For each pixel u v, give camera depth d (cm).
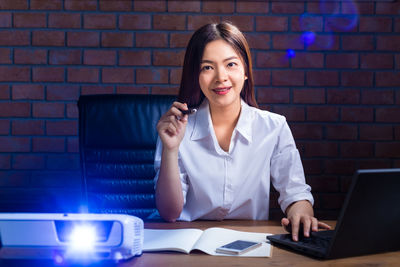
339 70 249
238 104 148
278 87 249
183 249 93
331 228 120
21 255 82
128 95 186
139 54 248
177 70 248
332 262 87
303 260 89
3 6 245
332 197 249
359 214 85
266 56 248
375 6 248
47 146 248
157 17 247
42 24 246
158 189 132
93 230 83
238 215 154
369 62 249
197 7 247
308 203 136
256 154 151
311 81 249
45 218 83
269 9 247
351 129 250
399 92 249
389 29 248
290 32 248
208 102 153
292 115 250
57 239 83
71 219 83
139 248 88
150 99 185
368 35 248
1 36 246
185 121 134
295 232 103
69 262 83
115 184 179
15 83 247
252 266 84
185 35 247
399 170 85
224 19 247
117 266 84
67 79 248
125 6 247
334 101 249
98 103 183
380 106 249
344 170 249
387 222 90
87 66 248
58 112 248
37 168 248
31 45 247
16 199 247
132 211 178
